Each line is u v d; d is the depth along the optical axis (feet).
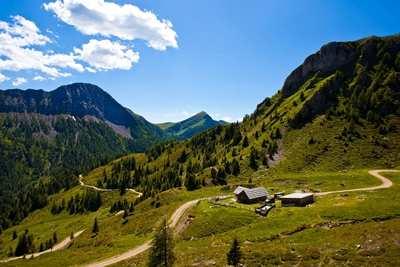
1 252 596.29
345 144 545.44
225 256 208.13
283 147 602.44
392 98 606.55
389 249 167.63
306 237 220.43
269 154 592.60
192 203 426.10
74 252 382.83
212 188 512.63
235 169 577.02
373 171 463.42
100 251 349.00
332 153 536.83
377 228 196.95
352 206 272.51
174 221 364.38
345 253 173.17
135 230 395.55
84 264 297.94
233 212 335.47
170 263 193.77
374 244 175.94
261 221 288.71
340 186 407.85
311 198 341.41
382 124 567.18
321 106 653.71
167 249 193.06
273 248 202.49
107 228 460.14
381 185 389.19
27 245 555.69
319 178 452.76
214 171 580.71
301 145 577.84
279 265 176.45
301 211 295.07
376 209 255.29
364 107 605.31
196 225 322.75
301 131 619.26
